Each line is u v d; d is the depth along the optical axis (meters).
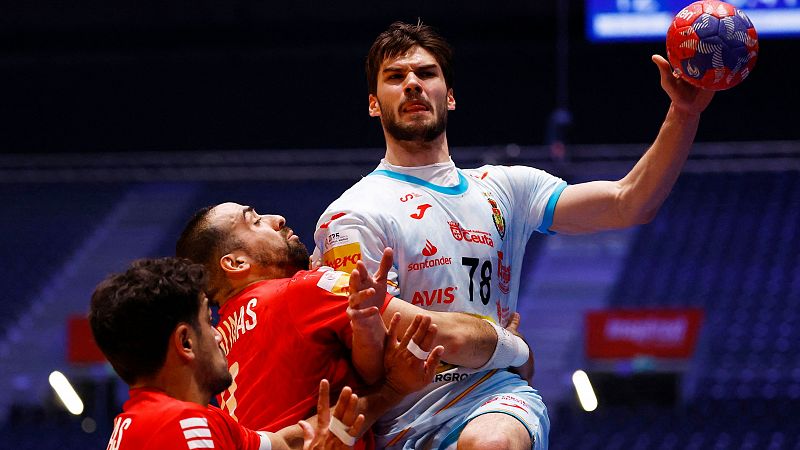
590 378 20.23
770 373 21.81
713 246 27.30
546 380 22.98
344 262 5.46
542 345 24.45
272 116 31.41
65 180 31.86
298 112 31.33
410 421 5.50
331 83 31.31
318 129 31.25
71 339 20.89
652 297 25.62
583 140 29.83
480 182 5.98
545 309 25.92
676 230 28.25
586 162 28.09
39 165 31.81
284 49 31.23
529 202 6.12
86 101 31.94
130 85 31.89
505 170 6.14
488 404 5.42
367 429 5.04
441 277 5.56
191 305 4.67
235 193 30.78
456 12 29.98
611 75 29.97
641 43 29.83
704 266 26.53
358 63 31.20
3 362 24.97
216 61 31.59
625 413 20.05
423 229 5.59
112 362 4.68
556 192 6.12
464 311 5.59
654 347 19.64
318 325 5.17
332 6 30.28
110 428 20.50
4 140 31.89
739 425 19.73
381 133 31.06
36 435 20.45
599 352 19.91
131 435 4.45
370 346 4.93
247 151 31.47
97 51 31.59
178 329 4.61
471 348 5.27
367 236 5.48
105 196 31.47
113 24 31.06
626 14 25.48
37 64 31.91
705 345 22.98
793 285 25.20
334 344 5.23
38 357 25.11
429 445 5.49
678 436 19.41
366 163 30.70
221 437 4.50
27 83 31.98
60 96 31.97
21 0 30.48
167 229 29.83
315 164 30.67
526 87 30.33
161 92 31.83
